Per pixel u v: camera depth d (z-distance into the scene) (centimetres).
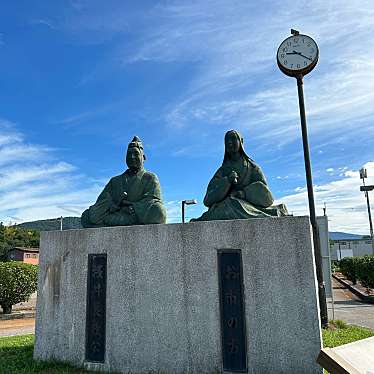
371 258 2270
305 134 1105
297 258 573
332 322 1093
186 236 643
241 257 603
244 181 705
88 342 687
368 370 338
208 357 596
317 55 1077
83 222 800
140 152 812
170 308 633
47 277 753
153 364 629
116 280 683
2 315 1750
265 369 562
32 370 657
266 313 575
